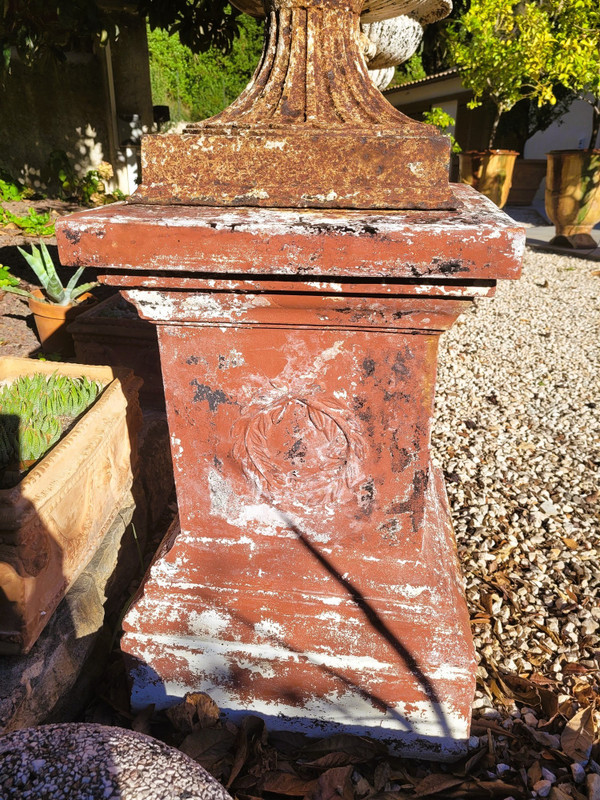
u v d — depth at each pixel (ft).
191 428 5.14
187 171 4.86
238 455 5.17
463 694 5.18
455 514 8.77
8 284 15.05
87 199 25.27
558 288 21.26
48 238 18.89
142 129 27.50
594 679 6.16
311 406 4.92
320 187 4.73
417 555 5.34
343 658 5.26
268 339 4.74
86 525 6.16
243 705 5.56
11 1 13.83
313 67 5.14
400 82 55.57
